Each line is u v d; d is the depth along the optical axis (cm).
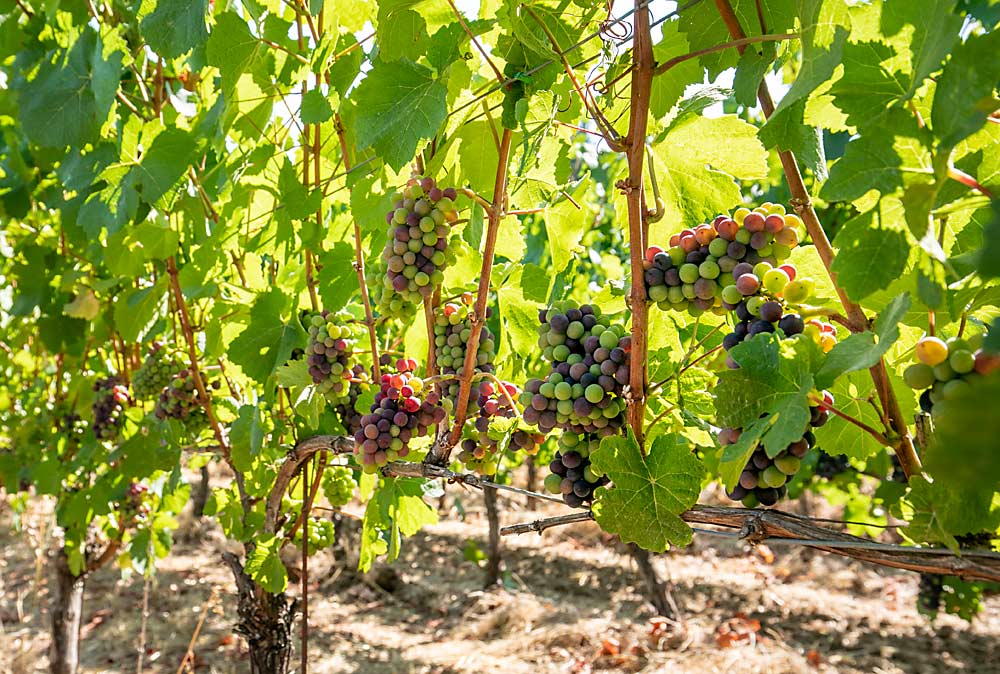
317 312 235
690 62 164
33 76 225
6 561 821
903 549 92
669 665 539
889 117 91
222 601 703
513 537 893
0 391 484
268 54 212
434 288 157
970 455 40
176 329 286
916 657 558
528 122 147
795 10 119
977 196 86
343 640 634
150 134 225
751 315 109
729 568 787
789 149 112
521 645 603
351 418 231
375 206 198
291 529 262
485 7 182
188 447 270
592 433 130
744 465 98
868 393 121
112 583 756
